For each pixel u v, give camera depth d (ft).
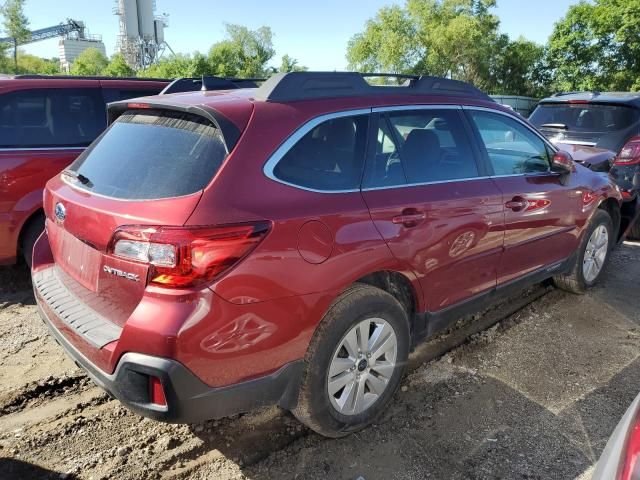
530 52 150.51
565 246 14.46
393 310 9.57
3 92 15.56
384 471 8.84
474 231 10.98
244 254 7.50
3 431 9.71
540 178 13.16
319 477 8.72
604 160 19.17
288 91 9.10
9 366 11.88
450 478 8.68
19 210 15.19
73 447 9.34
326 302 8.46
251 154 8.08
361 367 9.34
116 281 7.75
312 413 8.79
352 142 9.46
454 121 11.46
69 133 16.43
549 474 8.77
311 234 8.21
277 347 8.04
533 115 24.47
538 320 14.42
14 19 148.15
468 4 145.38
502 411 10.44
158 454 9.21
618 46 109.81
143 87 18.37
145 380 7.33
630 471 5.18
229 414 7.93
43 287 9.63
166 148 8.46
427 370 11.92
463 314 11.66
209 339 7.32
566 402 10.73
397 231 9.39
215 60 159.63
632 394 11.00
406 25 146.10
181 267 7.14
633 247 21.27
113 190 8.34
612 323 14.28
